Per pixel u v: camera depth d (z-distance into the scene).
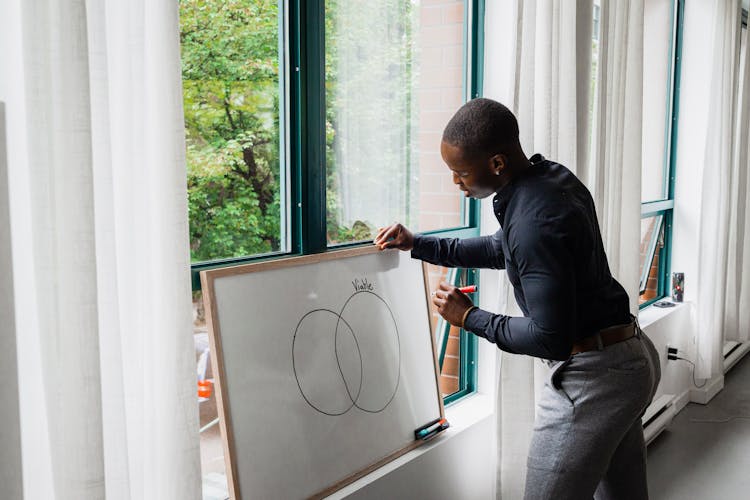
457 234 2.63
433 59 2.50
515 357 2.40
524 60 2.34
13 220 1.12
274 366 1.71
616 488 2.10
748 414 4.45
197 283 1.67
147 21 1.28
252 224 1.85
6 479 1.07
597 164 2.84
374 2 2.23
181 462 1.34
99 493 1.14
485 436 2.52
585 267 1.70
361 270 2.02
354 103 2.19
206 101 1.70
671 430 4.17
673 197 4.82
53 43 1.08
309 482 1.77
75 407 1.12
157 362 1.33
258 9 1.81
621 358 1.82
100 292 1.19
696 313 4.68
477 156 1.72
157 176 1.30
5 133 1.02
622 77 3.05
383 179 2.34
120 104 1.24
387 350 2.08
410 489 2.10
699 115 4.67
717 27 4.45
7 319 1.05
